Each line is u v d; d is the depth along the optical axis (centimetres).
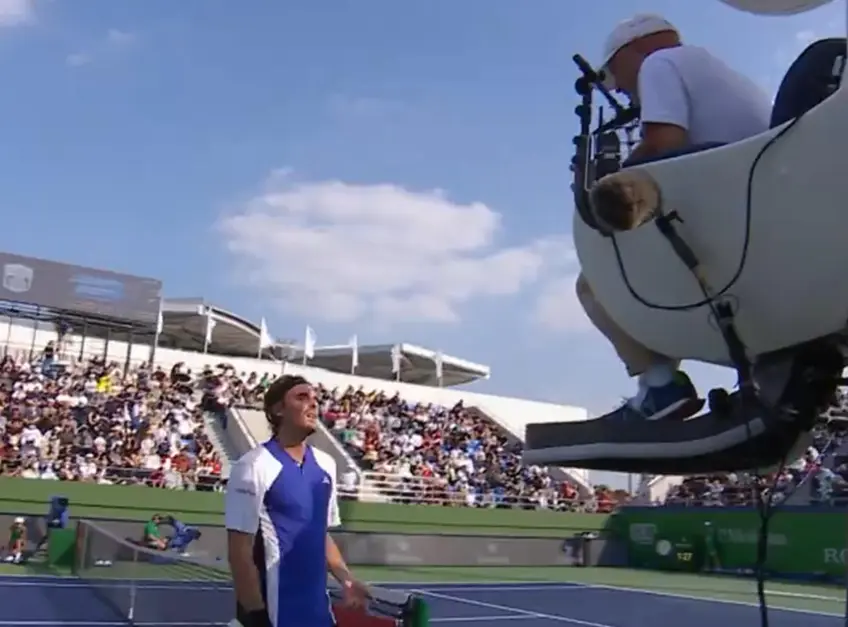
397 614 520
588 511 3472
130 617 1363
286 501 433
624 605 1992
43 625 1332
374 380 4303
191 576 1018
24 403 2989
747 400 241
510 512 3184
